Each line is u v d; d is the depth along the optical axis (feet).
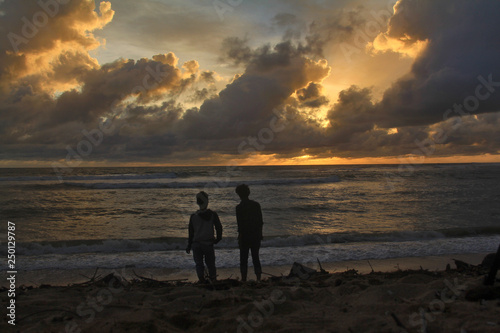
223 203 62.64
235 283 14.88
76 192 84.58
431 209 54.13
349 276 16.22
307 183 118.32
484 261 17.06
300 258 25.49
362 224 41.75
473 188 92.02
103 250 28.76
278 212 51.72
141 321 9.20
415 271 16.61
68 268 23.02
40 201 64.95
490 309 9.11
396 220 44.42
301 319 9.07
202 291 13.08
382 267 22.80
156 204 61.41
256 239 17.07
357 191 85.81
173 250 29.09
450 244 29.53
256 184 113.70
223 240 31.37
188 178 143.84
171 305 11.21
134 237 34.45
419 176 161.38
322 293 12.03
